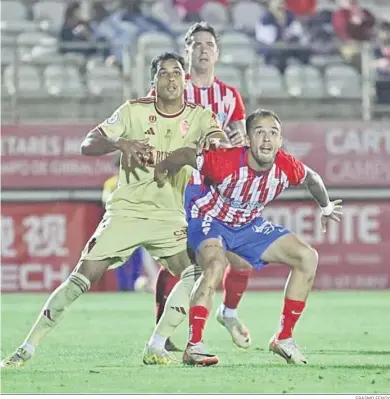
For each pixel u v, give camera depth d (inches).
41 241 2000.5
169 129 899.4
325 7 2498.8
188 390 759.7
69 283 888.3
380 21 2544.3
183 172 906.1
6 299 1820.9
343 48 2340.1
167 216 903.1
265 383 788.6
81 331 1241.4
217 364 887.1
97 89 2223.2
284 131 2021.4
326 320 1381.6
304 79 2304.4
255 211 901.2
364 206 2025.1
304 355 975.0
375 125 2032.5
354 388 773.3
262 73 2284.7
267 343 1108.5
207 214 899.4
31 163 1995.6
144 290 1967.3
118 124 893.8
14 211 1994.3
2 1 2465.6
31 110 2192.4
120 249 892.6
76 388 768.9
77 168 2001.7
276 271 1998.0
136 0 2335.1
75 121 2102.6
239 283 1023.0
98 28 2316.7
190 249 907.4
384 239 2025.1
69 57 2247.8
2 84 2226.9
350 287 2018.9
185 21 2486.5
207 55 1085.1
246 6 2527.1
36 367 882.1
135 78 2135.8
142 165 870.4
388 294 1889.8
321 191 930.1
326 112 2266.2
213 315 1446.9
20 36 2335.1
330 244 2018.9
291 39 2380.7
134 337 1170.0
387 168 2031.3
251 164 871.1
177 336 1176.2
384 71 2272.4
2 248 1991.9
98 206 2006.6
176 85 886.4
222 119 1098.1
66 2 2492.6
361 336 1176.2
